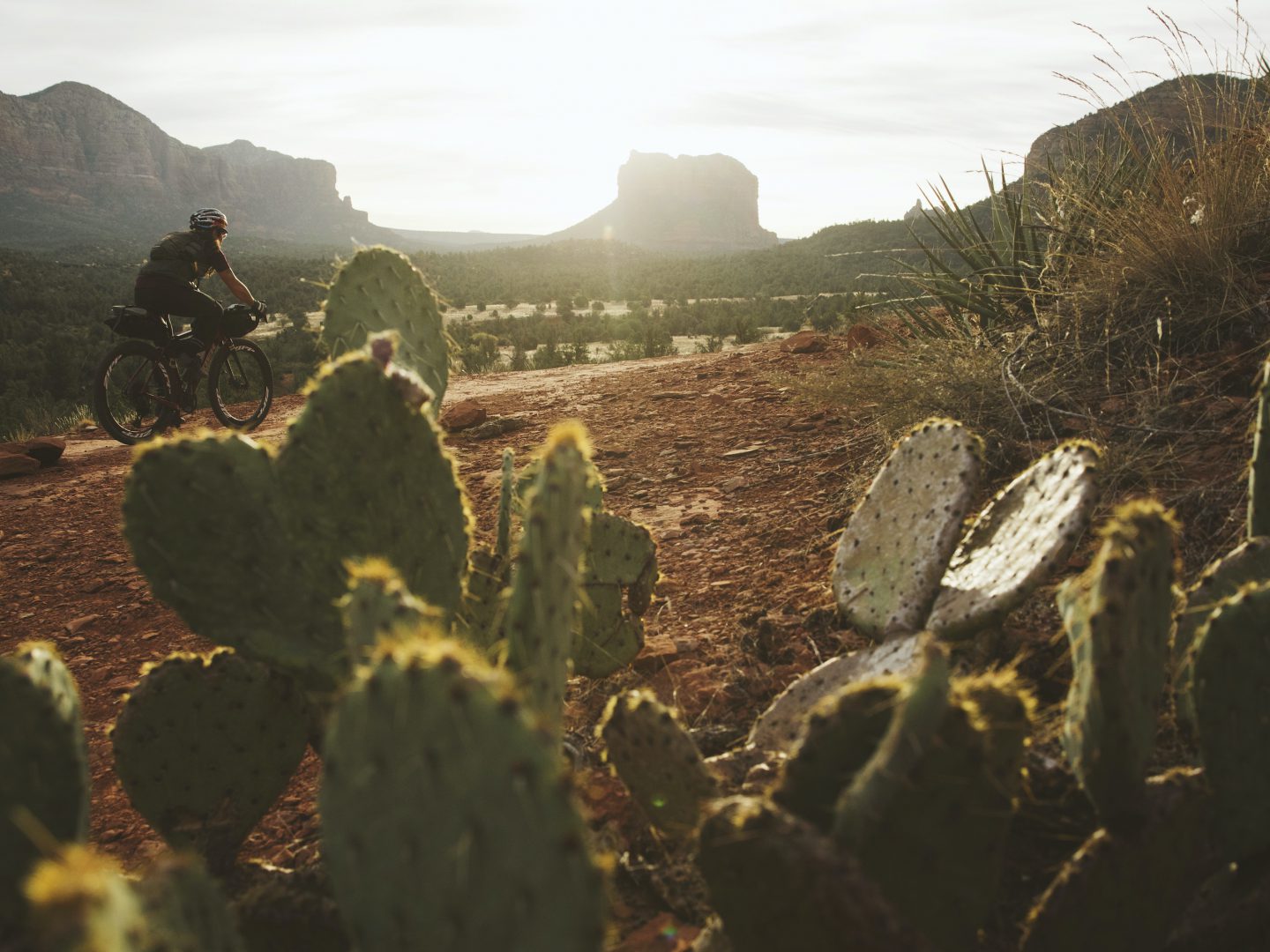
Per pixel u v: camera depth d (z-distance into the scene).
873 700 1.32
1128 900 1.46
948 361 4.75
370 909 1.11
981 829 1.29
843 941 1.12
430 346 3.11
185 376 8.38
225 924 1.12
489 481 5.76
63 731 1.35
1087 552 3.04
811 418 5.79
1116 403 3.95
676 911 1.92
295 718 2.21
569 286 147.12
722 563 3.98
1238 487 3.13
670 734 1.85
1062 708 2.20
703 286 134.75
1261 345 3.86
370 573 1.50
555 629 1.53
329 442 1.99
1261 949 1.56
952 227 6.04
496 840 1.04
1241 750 1.59
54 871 0.79
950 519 2.52
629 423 6.74
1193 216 4.60
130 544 1.97
